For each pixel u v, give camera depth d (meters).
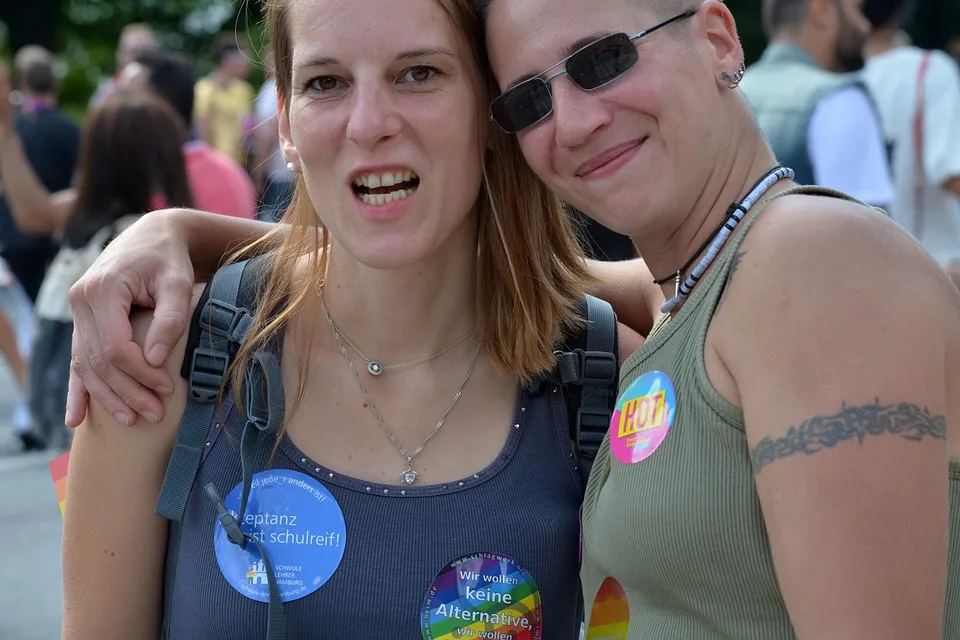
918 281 1.36
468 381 1.88
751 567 1.42
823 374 1.32
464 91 1.74
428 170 1.72
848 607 1.27
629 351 1.95
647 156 1.59
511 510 1.77
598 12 1.58
